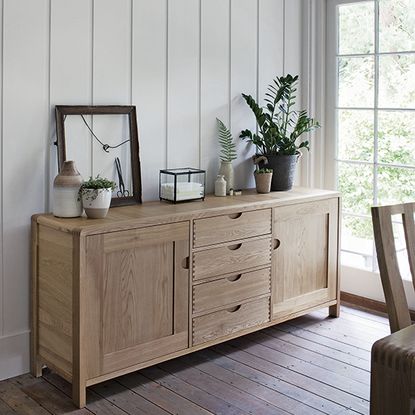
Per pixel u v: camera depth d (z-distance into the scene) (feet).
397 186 13.14
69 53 10.25
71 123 10.36
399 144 13.00
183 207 10.68
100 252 9.12
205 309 10.57
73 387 9.21
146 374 10.28
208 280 10.56
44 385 9.87
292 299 12.07
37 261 9.92
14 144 9.82
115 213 10.07
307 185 14.25
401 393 4.42
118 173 10.97
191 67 11.96
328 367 10.55
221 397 9.46
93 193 9.46
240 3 12.67
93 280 9.07
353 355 11.07
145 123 11.39
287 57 13.76
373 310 13.52
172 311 10.12
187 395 9.53
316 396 9.51
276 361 10.80
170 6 11.51
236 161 13.00
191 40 11.90
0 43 9.52
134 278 9.57
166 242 9.89
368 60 13.35
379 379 4.53
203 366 10.59
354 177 13.87
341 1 13.67
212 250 10.56
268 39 13.30
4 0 9.50
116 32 10.80
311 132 14.16
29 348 10.27
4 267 9.89
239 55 12.76
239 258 11.00
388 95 13.08
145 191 11.51
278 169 12.63
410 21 12.52
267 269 11.51
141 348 9.76
